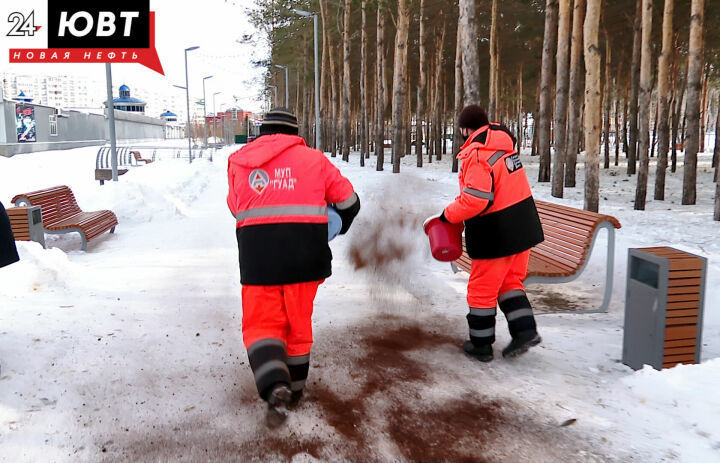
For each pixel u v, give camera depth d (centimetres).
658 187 1529
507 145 365
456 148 2383
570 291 562
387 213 1081
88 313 465
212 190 1703
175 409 306
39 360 360
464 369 365
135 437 276
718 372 316
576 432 282
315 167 300
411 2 2311
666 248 373
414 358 384
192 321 455
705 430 277
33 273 544
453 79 4494
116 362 366
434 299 536
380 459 260
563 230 524
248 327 296
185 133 13462
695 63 1358
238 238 299
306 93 4950
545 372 360
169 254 746
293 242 288
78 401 311
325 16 3650
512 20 3114
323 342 413
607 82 2764
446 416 301
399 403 316
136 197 1067
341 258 720
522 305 374
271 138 302
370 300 530
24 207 690
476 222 369
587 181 1198
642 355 356
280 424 279
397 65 2281
